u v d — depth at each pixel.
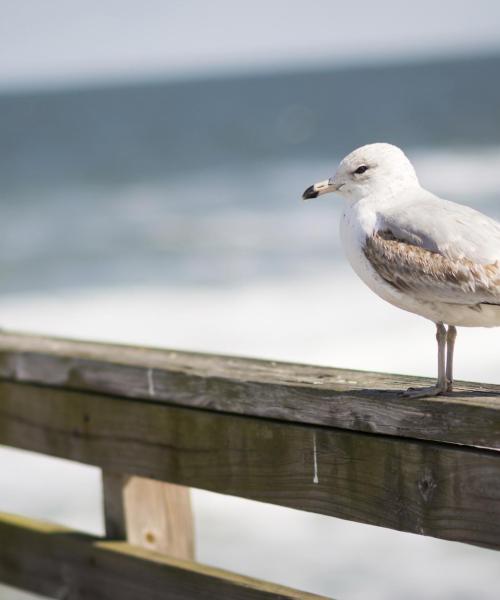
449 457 4.01
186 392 4.92
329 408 4.39
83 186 50.00
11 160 67.38
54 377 5.53
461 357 15.46
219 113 109.12
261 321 19.61
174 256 29.14
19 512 10.98
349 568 9.60
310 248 28.03
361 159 4.93
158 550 5.48
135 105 133.75
